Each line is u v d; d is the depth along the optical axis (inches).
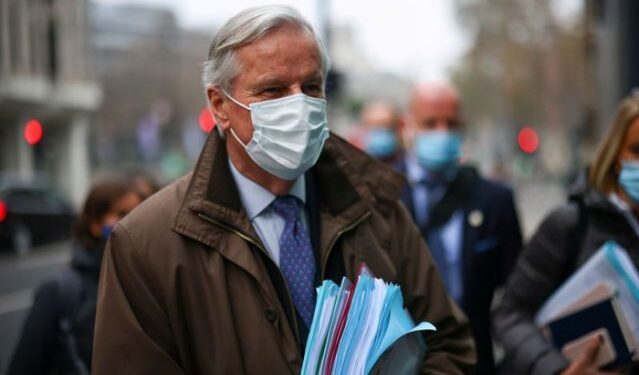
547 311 106.1
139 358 71.6
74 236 119.5
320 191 82.9
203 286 73.9
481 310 131.7
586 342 101.0
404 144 203.8
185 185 78.2
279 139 74.9
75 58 1240.2
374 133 198.8
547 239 109.9
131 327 72.0
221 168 77.4
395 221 87.0
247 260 74.2
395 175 87.4
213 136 79.3
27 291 480.4
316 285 78.7
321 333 70.4
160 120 1744.6
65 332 111.3
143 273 73.6
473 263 131.8
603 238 105.9
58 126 1253.1
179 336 73.3
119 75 2303.2
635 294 99.4
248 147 76.9
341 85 537.3
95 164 2105.1
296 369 73.6
